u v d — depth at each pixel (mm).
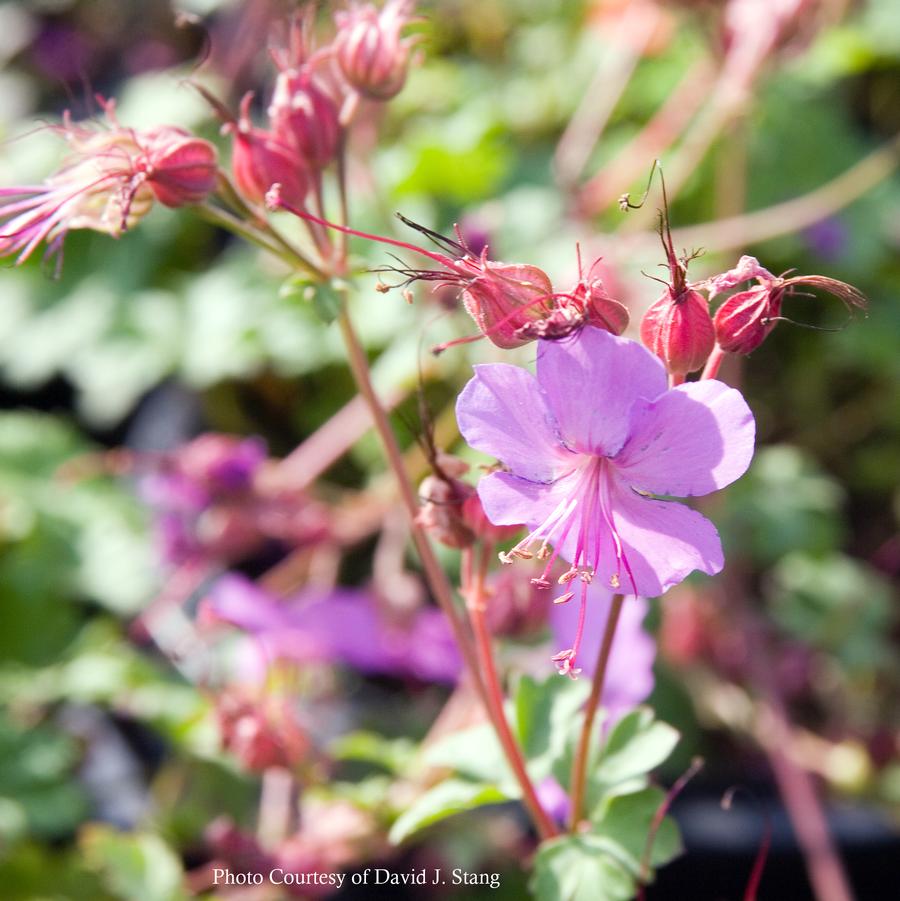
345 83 208
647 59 406
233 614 260
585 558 174
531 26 440
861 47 406
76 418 419
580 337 165
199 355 350
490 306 172
